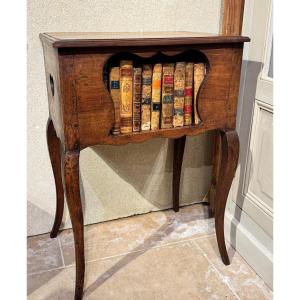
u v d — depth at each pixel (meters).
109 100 0.84
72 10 1.07
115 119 0.89
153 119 0.92
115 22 1.12
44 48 0.97
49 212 1.28
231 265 1.17
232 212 1.28
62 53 0.77
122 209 1.39
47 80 1.00
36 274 1.11
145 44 0.81
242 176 1.21
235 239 1.24
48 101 1.07
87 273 1.12
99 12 1.09
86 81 0.81
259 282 1.09
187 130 0.95
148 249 1.23
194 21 1.21
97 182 1.31
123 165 1.32
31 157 1.18
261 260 1.10
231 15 1.13
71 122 0.82
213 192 1.41
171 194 1.45
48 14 1.05
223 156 1.03
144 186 1.39
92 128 0.85
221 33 1.23
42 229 1.30
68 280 1.09
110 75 0.85
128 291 1.05
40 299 1.01
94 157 1.26
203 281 1.09
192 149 1.41
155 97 0.91
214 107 0.96
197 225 1.38
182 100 0.94
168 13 1.17
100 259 1.18
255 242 1.13
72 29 1.09
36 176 1.21
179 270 1.14
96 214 1.35
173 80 0.91
